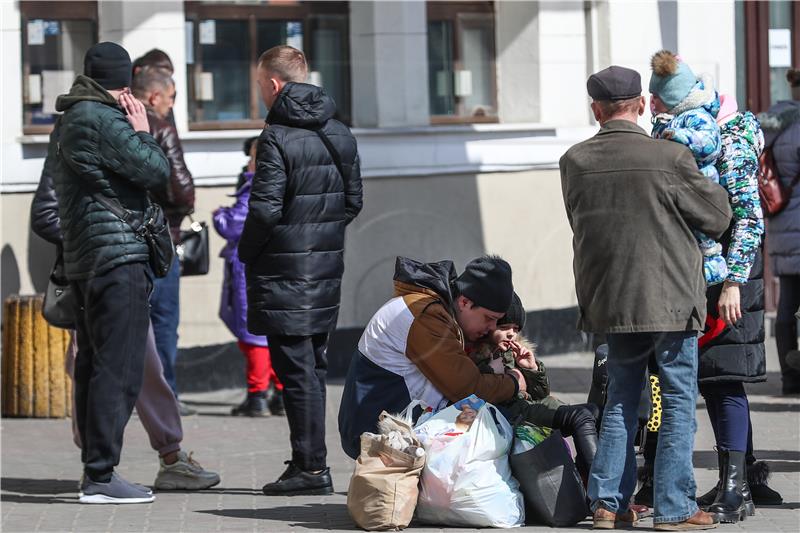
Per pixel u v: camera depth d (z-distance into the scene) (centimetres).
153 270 1636
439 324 1516
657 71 1455
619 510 1444
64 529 1516
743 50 3098
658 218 1367
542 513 1477
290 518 1559
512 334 1567
